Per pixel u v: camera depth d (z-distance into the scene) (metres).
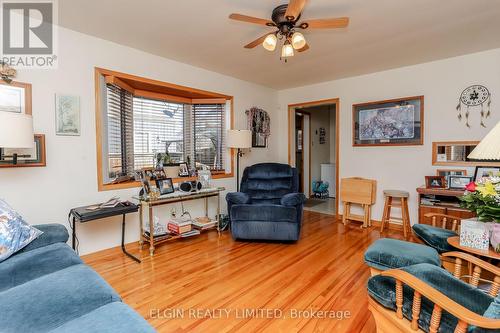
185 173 3.65
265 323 1.68
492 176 1.77
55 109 2.45
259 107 4.68
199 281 2.22
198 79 3.67
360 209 4.16
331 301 1.93
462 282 1.36
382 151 3.88
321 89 4.53
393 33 2.60
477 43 2.85
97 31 2.57
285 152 5.06
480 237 1.70
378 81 3.88
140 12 2.21
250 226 3.13
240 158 4.36
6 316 1.08
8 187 2.22
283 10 2.00
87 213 2.28
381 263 1.78
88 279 1.37
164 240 2.97
